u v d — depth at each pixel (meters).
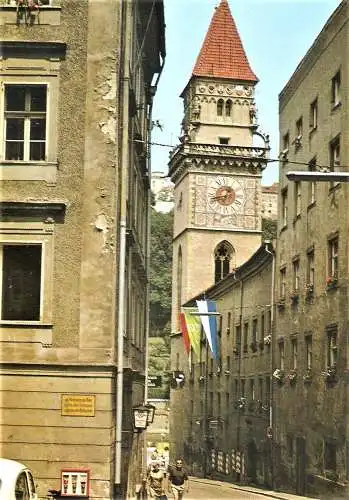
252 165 101.12
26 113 22.84
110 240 22.38
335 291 37.69
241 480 60.72
